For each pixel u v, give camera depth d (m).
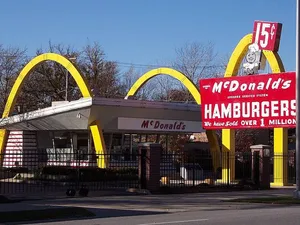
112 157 40.84
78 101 37.03
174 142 59.25
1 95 57.38
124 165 39.22
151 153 27.70
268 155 32.91
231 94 34.06
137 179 32.06
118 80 73.12
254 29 35.00
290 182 37.28
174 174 39.38
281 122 31.88
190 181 36.38
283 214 18.02
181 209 20.47
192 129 42.38
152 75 44.94
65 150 43.16
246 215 17.73
